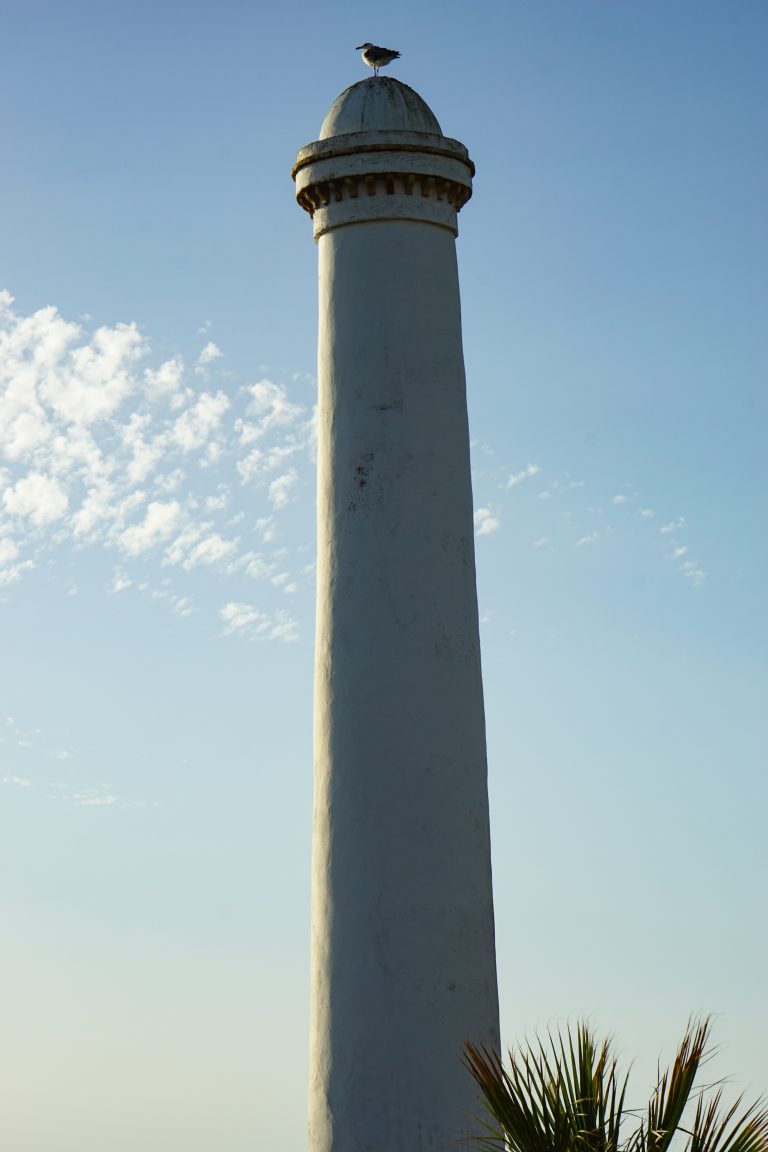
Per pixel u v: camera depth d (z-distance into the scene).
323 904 15.80
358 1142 15.09
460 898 15.70
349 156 17.08
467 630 16.48
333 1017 15.45
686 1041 11.48
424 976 15.37
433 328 17.02
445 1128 15.05
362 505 16.50
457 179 17.31
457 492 16.77
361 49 18.06
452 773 15.95
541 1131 11.30
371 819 15.73
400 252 17.05
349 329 16.97
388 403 16.70
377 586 16.27
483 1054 15.34
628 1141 11.31
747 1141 11.11
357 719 15.99
